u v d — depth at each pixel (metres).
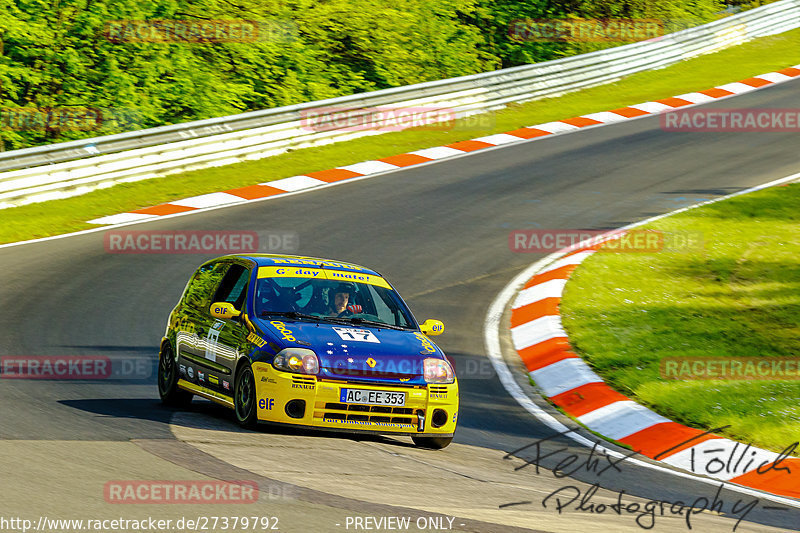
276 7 105.56
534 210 64.50
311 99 104.19
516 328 44.50
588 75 104.88
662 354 39.28
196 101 96.19
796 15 136.25
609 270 51.56
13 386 30.44
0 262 49.91
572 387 36.53
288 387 25.33
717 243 55.28
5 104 89.81
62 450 22.03
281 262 30.20
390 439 28.03
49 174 64.25
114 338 39.38
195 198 64.94
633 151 80.12
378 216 62.31
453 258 54.97
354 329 27.52
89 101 91.81
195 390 29.52
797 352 39.56
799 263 51.06
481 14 126.06
